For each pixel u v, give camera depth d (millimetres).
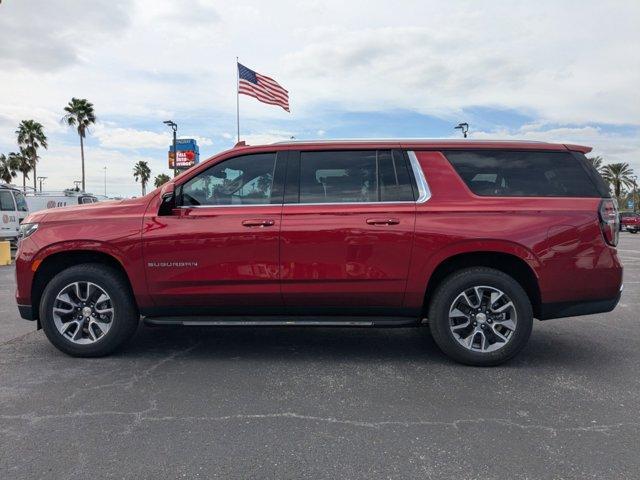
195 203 4758
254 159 4824
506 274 4559
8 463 2902
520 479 2750
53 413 3582
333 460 2949
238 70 20672
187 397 3891
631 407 3719
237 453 3027
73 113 50562
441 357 4949
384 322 4664
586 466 2881
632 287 9375
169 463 2910
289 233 4578
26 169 66375
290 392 4004
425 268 4559
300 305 4699
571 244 4500
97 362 4742
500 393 3996
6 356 4922
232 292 4652
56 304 4773
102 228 4684
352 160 4773
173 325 4707
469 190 4641
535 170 4691
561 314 4590
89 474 2791
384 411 3641
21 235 4922
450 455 3008
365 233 4559
